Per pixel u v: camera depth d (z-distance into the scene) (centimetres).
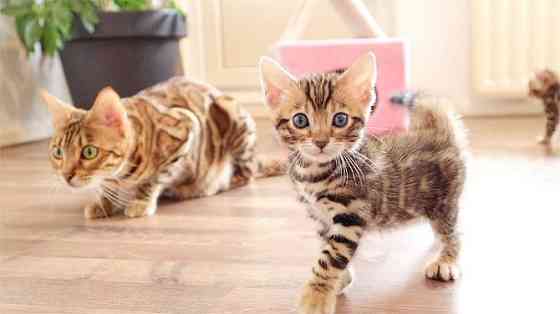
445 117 78
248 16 191
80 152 91
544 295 69
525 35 168
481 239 82
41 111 176
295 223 92
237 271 78
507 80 172
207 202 105
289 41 126
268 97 74
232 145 112
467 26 175
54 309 71
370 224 73
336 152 71
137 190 100
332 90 72
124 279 77
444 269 74
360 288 73
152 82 151
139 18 144
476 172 111
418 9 176
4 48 164
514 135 145
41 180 122
